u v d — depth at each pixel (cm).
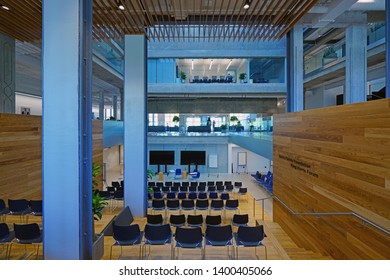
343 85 1565
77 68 406
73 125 406
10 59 883
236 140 1900
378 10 938
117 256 544
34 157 894
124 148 947
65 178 407
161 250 581
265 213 1129
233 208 995
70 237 408
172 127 2227
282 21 744
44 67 408
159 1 648
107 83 1838
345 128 498
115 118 2294
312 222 621
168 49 1848
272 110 2195
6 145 767
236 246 567
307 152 647
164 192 1327
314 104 1922
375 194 421
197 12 712
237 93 1906
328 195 555
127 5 661
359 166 458
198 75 2028
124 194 950
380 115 410
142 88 940
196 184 1405
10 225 680
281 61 1905
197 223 757
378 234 418
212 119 2327
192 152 2045
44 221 409
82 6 412
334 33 1304
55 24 408
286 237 745
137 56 939
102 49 1362
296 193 711
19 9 674
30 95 1803
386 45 485
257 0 629
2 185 752
